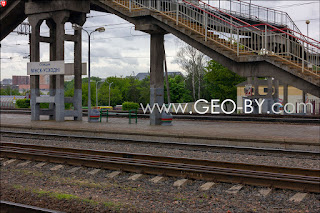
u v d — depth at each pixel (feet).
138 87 295.69
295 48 72.38
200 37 68.64
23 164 37.55
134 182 30.17
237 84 180.86
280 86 154.40
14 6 89.97
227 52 65.98
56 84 85.10
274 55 63.31
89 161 35.40
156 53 74.08
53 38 91.86
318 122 77.15
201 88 233.55
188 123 80.59
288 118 81.35
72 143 51.98
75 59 88.84
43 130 69.56
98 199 25.64
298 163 36.78
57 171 34.60
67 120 89.35
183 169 30.55
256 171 30.27
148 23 73.10
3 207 22.27
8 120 90.53
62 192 27.45
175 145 48.49
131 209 23.31
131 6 76.43
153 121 74.02
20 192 27.37
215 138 51.88
